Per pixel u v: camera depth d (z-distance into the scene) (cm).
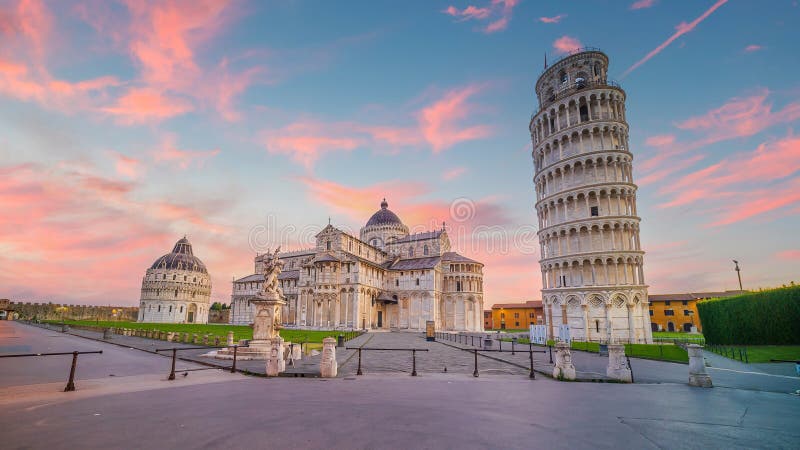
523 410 1255
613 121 5756
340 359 2783
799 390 1647
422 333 8162
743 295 4375
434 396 1460
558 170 6112
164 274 16925
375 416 1148
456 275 9819
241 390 1550
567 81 6438
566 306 5681
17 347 3706
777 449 915
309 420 1095
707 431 1052
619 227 5434
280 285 11025
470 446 894
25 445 859
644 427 1081
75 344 4103
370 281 9112
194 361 2528
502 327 13250
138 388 1580
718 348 3906
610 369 1950
